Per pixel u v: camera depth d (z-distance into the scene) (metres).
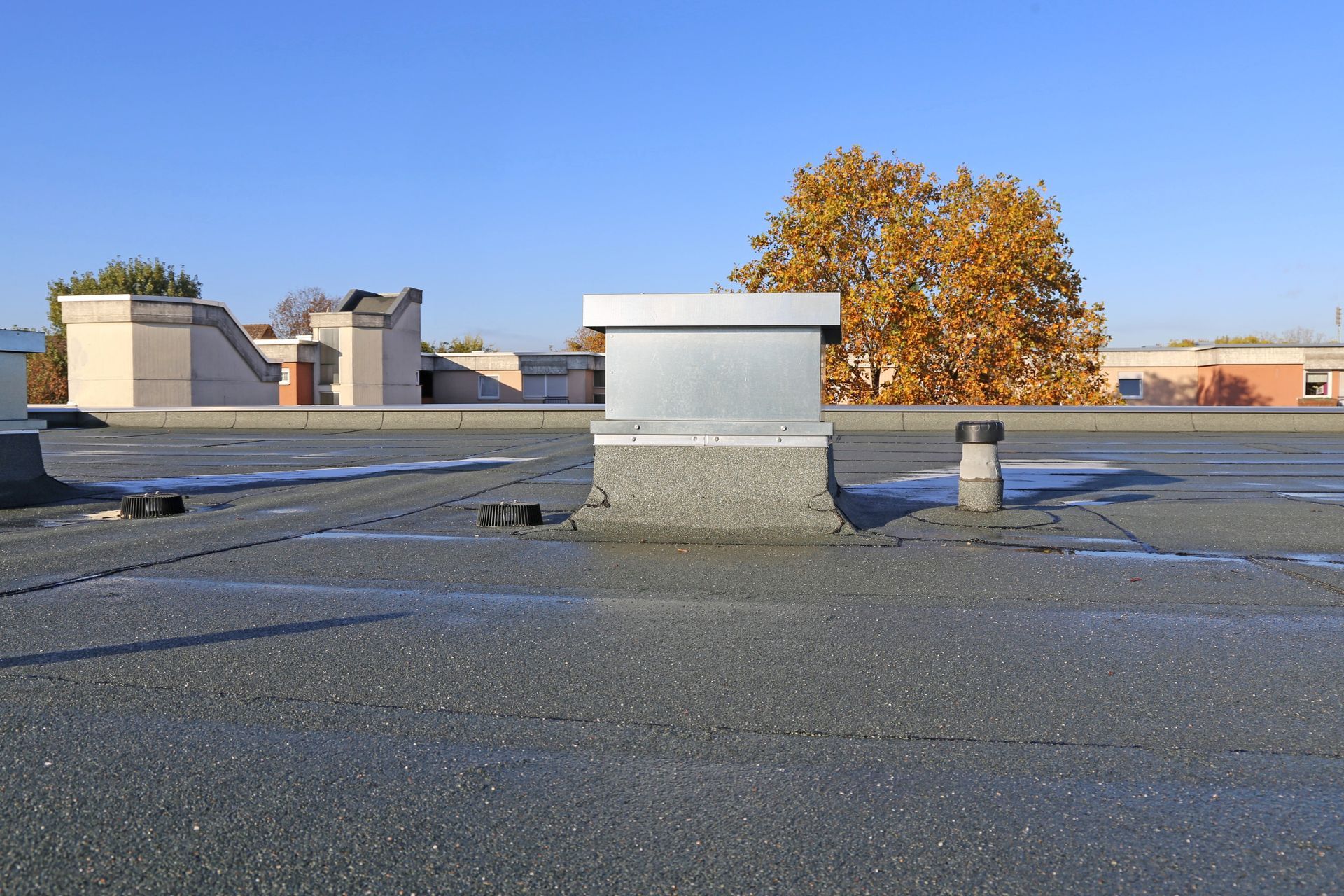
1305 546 8.19
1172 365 52.06
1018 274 33.75
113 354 33.47
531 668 4.89
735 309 9.06
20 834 3.15
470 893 2.80
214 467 16.66
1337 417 25.69
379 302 48.09
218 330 35.84
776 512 8.99
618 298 9.19
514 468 15.65
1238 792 3.45
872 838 3.12
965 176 36.81
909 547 8.22
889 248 34.03
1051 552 8.00
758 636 5.49
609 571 7.30
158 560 7.77
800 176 36.81
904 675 4.77
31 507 11.44
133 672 4.85
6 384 11.65
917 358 33.41
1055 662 4.98
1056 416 26.33
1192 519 9.66
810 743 3.92
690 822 3.24
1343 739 3.93
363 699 4.46
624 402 9.26
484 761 3.75
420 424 28.14
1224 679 4.68
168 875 2.90
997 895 2.79
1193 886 2.83
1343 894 2.79
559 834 3.16
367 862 2.98
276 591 6.66
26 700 4.45
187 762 3.73
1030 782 3.54
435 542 8.58
